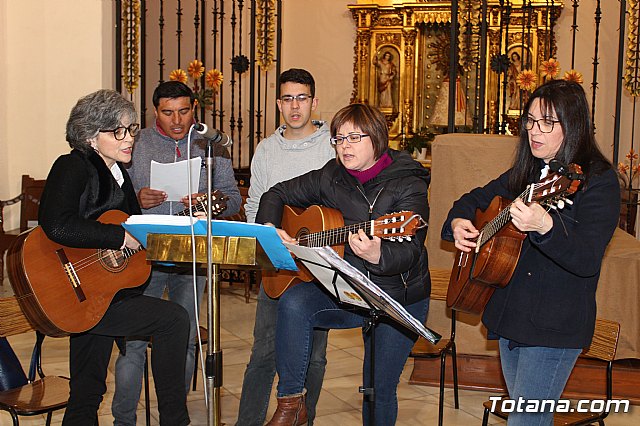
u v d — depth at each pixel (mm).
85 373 3191
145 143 3977
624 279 4324
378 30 10844
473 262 2812
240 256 2621
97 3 7676
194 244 2641
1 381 3496
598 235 2496
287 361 3082
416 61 10688
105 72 7773
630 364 4516
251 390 3607
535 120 2590
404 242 2912
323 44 11320
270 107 10969
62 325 3006
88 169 3086
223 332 6008
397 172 3076
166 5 9664
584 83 10055
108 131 3096
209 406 2727
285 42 11438
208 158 2600
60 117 7797
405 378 4961
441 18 10477
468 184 4617
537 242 2453
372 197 3080
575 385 4535
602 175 2557
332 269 2564
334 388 4766
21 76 7738
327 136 3824
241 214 7328
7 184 7820
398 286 3025
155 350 3184
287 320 3082
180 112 3914
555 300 2631
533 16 10055
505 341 2863
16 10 7645
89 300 3070
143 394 4594
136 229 2732
